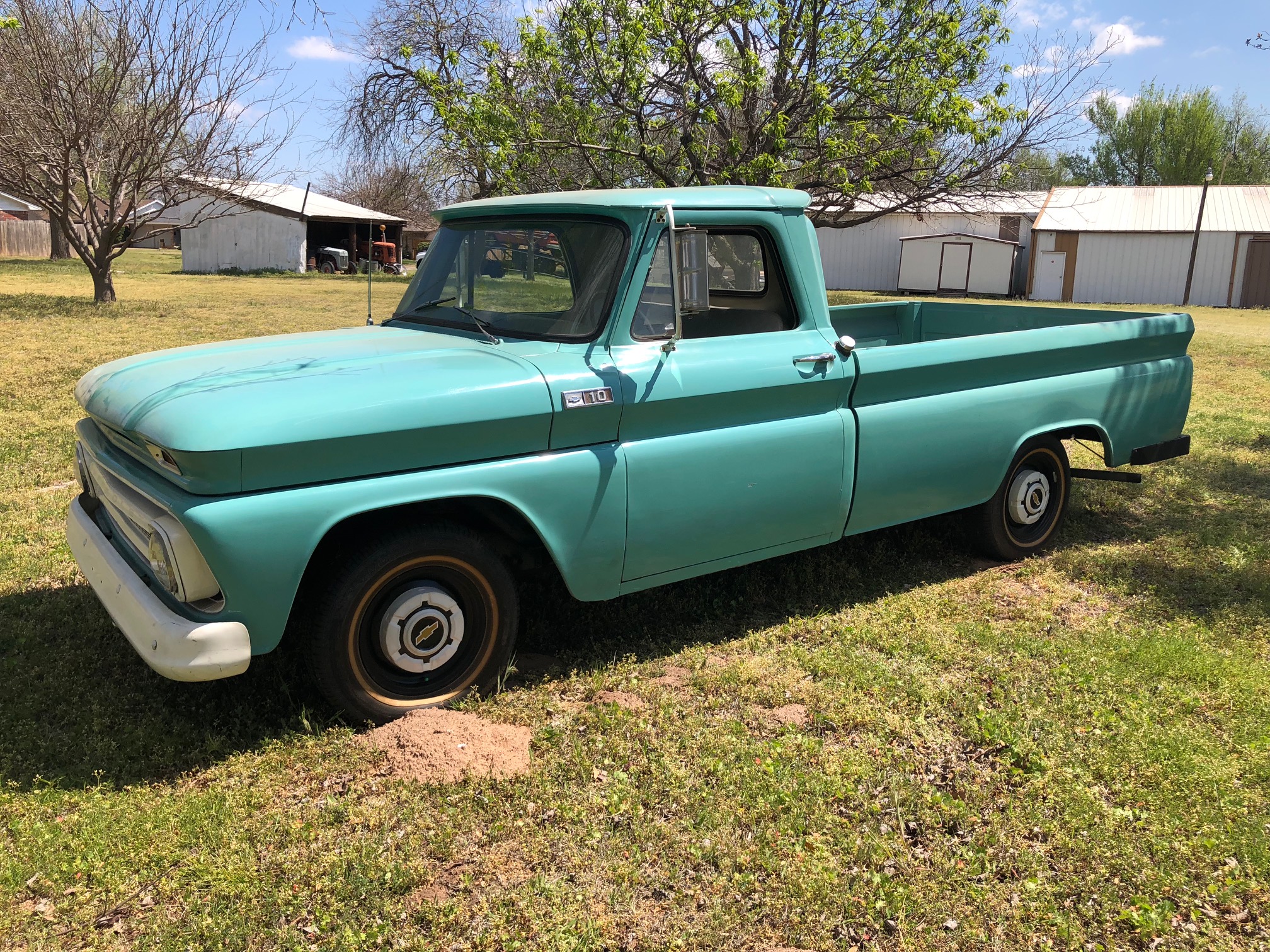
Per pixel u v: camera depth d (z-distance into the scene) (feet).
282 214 121.90
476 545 11.69
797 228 14.03
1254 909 8.76
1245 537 18.97
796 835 9.68
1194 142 156.97
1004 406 16.39
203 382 10.84
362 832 9.62
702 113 43.19
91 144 59.88
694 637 14.21
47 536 17.75
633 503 12.41
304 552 10.20
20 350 39.73
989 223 113.70
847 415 14.35
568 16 42.83
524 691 12.50
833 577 16.52
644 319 12.49
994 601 15.89
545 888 8.84
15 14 54.13
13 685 12.19
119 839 9.35
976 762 11.08
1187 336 19.53
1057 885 9.04
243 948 8.10
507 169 43.75
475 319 13.46
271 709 11.73
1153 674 13.08
